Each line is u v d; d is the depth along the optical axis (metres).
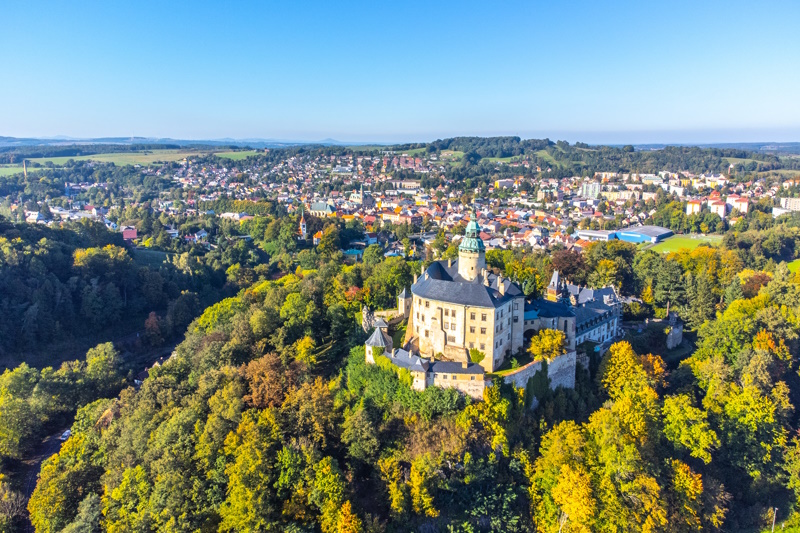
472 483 115.69
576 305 178.38
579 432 122.88
